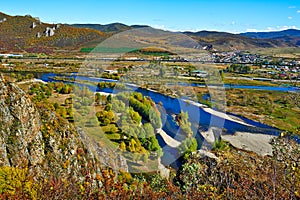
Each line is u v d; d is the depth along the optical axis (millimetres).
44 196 16047
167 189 15039
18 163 17984
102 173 15234
